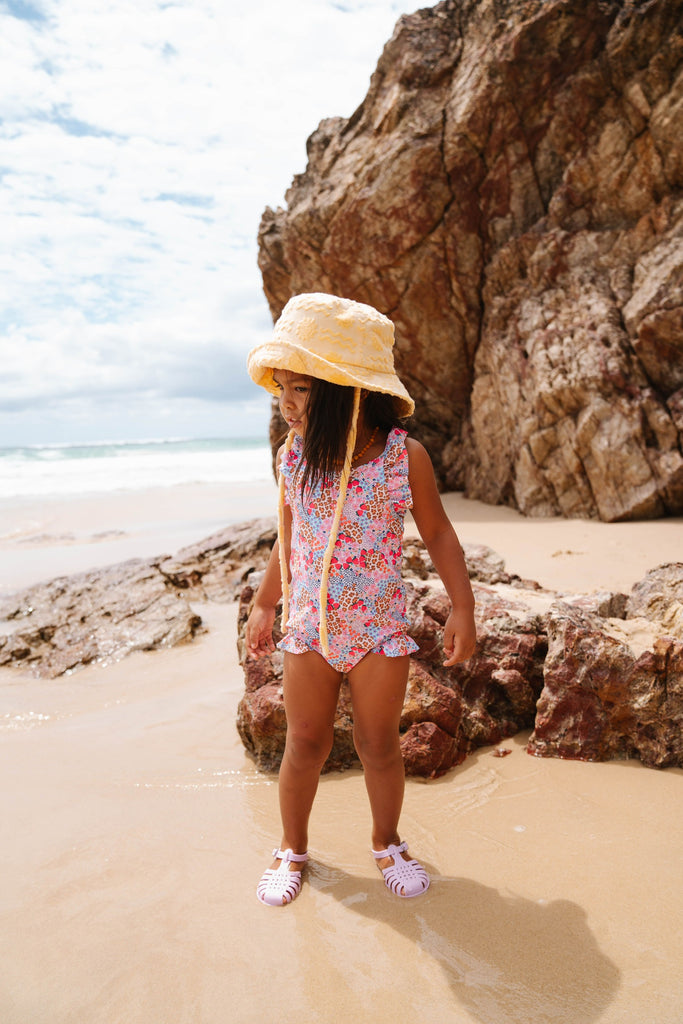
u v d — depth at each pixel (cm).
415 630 304
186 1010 165
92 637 495
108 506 1544
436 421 1148
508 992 166
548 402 845
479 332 1043
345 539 202
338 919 196
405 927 191
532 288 938
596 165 892
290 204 1142
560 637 298
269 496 1681
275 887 206
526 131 924
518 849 225
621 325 845
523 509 891
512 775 273
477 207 978
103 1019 163
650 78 827
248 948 185
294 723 213
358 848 232
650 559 610
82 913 202
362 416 207
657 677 277
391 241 1010
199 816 257
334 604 202
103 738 336
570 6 844
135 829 249
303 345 198
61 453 4466
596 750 282
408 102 984
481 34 959
